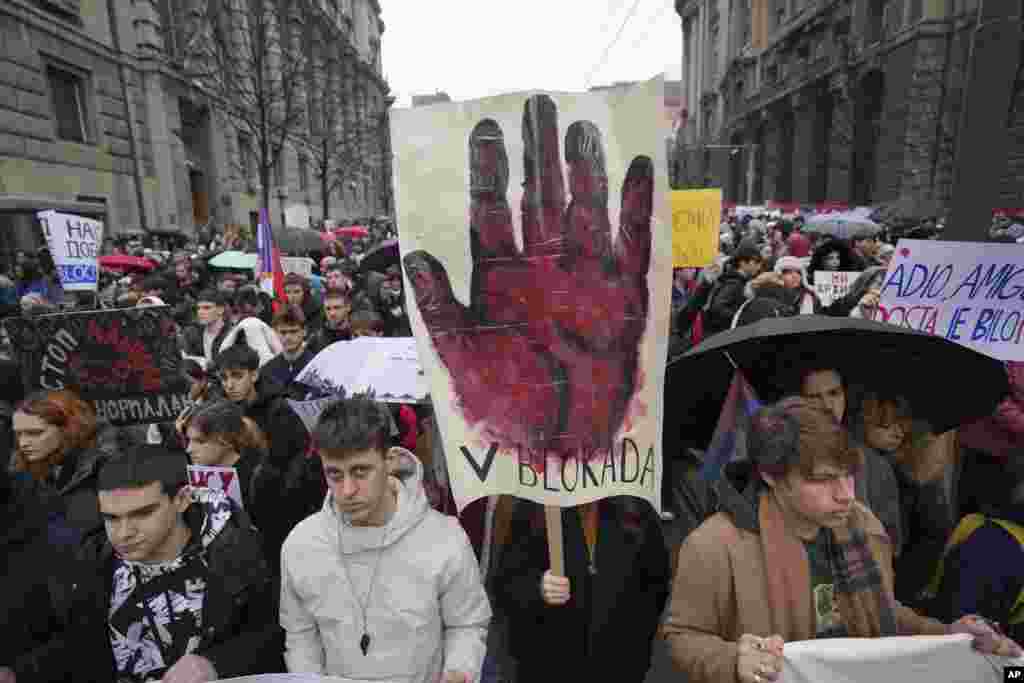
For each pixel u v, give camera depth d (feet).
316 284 25.53
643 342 6.16
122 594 5.53
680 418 8.16
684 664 4.97
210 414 8.27
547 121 6.08
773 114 135.23
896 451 7.00
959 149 10.50
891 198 87.20
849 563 4.87
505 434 6.16
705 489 7.10
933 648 4.76
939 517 6.75
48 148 47.65
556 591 6.09
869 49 94.89
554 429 6.16
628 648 6.82
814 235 43.29
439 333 6.18
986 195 10.26
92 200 52.95
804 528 4.89
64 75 51.16
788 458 4.48
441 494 8.76
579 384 6.17
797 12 122.52
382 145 165.58
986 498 6.11
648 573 7.03
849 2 101.50
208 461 8.26
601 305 6.16
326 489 8.07
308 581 5.49
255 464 8.52
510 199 6.13
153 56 61.31
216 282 30.22
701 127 203.72
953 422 6.77
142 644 5.52
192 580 5.54
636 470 6.16
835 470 4.39
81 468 7.85
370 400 5.54
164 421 8.94
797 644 4.70
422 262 6.17
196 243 61.11
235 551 5.68
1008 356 8.05
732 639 5.10
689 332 18.40
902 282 8.54
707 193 17.15
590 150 6.11
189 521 5.69
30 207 35.63
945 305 8.39
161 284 23.75
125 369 8.80
